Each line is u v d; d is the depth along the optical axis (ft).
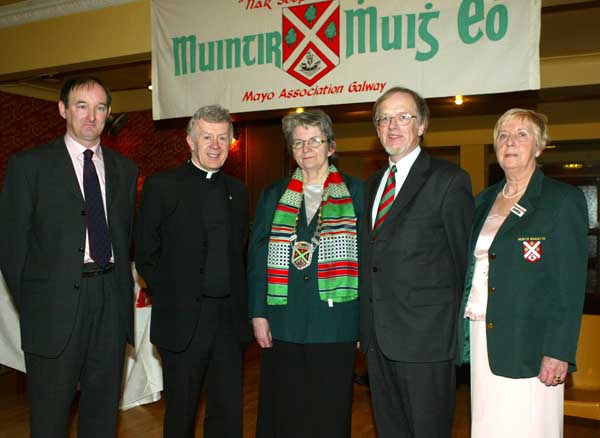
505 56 11.22
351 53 12.53
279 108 13.32
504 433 6.72
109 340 7.72
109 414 7.81
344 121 27.55
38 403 7.42
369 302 7.36
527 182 7.08
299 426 7.76
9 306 11.87
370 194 7.71
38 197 7.35
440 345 6.87
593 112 25.12
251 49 13.52
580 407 9.59
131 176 8.17
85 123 7.46
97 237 7.54
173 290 8.11
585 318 10.47
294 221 7.94
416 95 7.36
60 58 16.21
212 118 8.21
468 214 7.06
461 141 29.76
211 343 8.25
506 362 6.61
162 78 14.49
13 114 23.04
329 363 7.63
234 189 8.77
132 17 15.12
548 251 6.55
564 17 15.87
